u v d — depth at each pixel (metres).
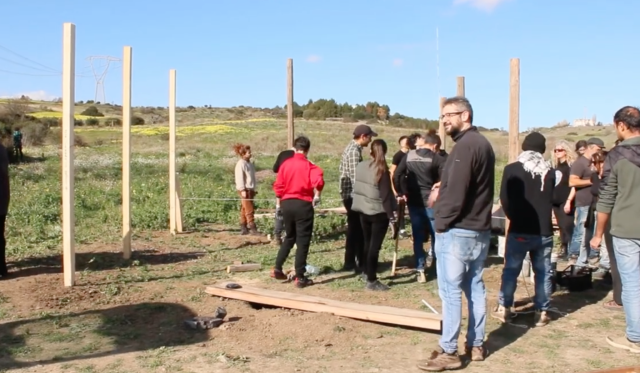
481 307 5.49
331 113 91.94
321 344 5.91
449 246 5.24
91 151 39.69
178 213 12.55
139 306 7.21
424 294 7.80
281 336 6.11
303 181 8.02
